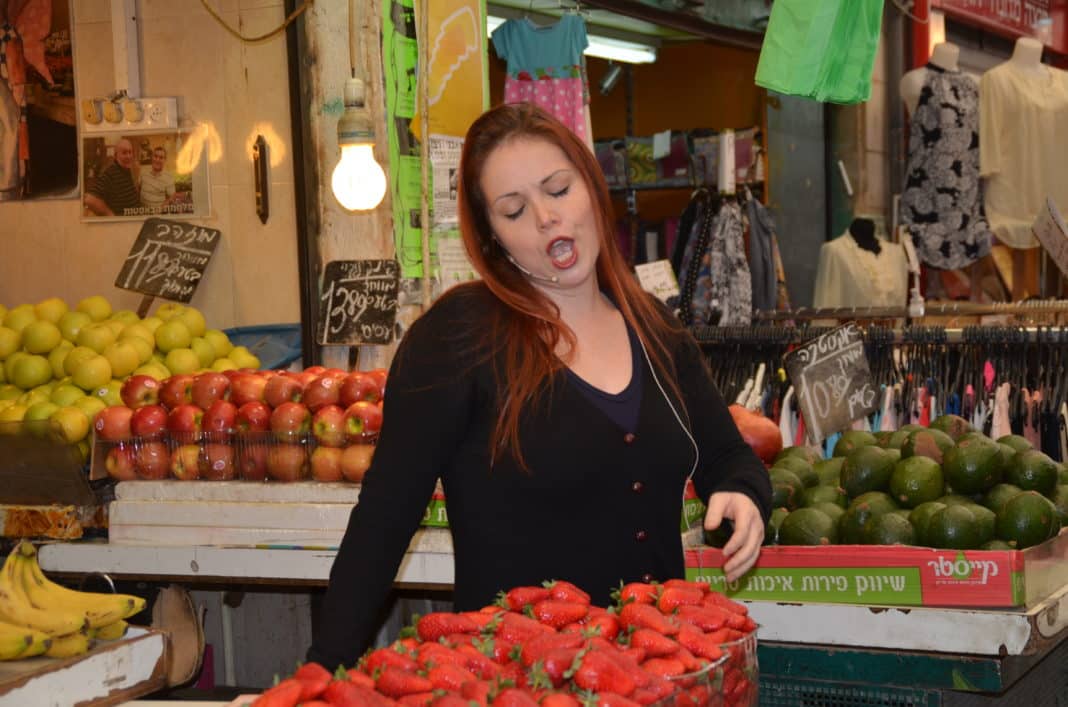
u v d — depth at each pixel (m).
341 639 1.60
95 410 3.31
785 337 3.85
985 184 6.20
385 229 3.83
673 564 1.88
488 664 1.30
